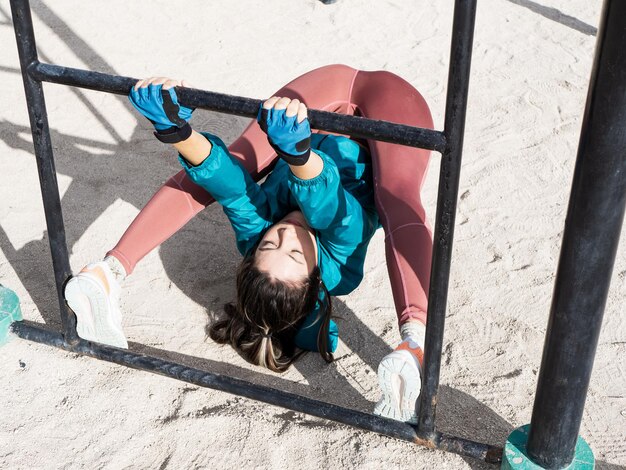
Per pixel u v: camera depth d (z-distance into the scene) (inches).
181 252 123.6
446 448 87.9
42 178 91.3
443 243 74.0
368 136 73.8
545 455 82.1
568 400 78.0
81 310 96.6
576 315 73.5
